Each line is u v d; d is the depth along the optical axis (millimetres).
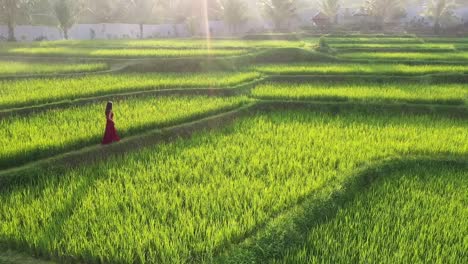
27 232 6348
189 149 10656
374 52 32219
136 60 25031
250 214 6914
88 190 7980
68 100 14711
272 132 12188
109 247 5875
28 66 22719
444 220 7113
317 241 6395
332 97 16062
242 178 8422
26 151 9297
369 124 13359
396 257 5910
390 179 9164
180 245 5895
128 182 8367
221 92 17625
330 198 7793
